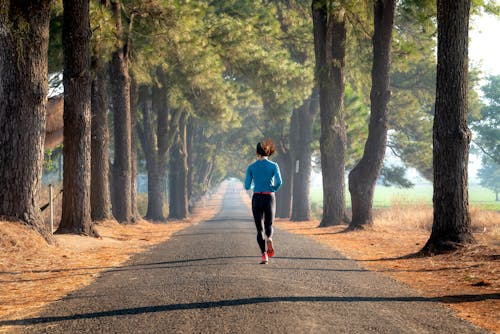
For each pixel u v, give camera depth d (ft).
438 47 49.11
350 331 19.99
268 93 123.54
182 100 138.62
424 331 20.42
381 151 83.46
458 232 48.03
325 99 99.55
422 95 183.11
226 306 23.98
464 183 48.39
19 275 37.37
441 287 31.55
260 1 125.59
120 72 95.20
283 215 178.19
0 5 46.65
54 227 77.92
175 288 28.86
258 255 44.39
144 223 112.16
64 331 20.86
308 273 34.58
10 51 48.34
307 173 154.71
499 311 24.73
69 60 60.59
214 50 107.65
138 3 85.66
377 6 82.79
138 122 151.74
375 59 83.25
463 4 48.29
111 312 23.75
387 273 37.45
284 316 21.98
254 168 36.17
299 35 134.41
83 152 61.93
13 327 21.81
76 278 35.47
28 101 48.83
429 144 191.31
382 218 103.65
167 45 95.61
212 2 119.96
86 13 60.80
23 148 48.78
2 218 48.24
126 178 99.14
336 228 92.63
